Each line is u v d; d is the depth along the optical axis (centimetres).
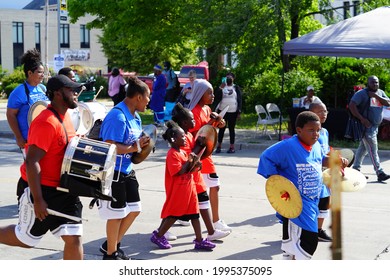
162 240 759
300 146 564
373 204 1012
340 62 2186
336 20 2131
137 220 891
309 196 562
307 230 555
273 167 562
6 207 958
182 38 2464
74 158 515
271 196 554
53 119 519
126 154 655
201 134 750
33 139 514
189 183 743
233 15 2014
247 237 812
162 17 2448
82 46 6800
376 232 840
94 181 519
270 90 2300
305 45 1596
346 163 625
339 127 1716
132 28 2491
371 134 1216
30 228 536
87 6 2541
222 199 1041
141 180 1202
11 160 1462
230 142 1625
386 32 1572
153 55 4328
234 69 2436
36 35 6656
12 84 4519
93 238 792
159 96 2097
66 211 530
